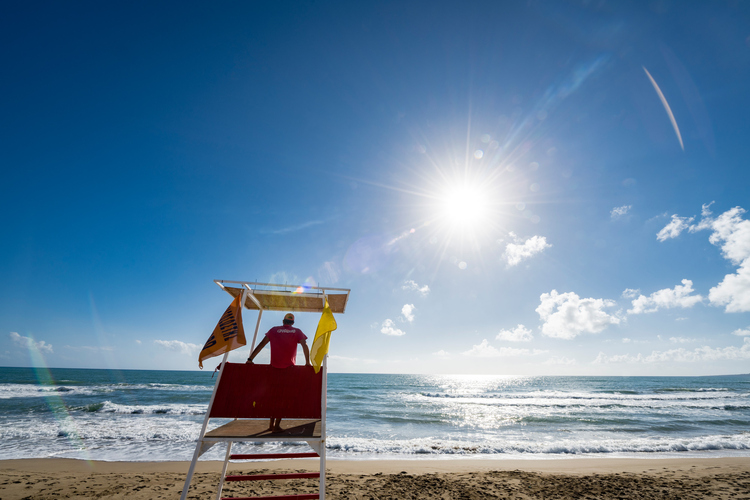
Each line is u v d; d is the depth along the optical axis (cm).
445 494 720
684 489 772
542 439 1641
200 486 740
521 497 709
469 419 2298
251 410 421
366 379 9738
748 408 2897
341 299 566
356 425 2038
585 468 1037
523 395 4434
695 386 6431
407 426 2011
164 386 4562
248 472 905
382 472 943
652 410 2798
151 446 1259
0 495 671
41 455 1106
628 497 717
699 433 1800
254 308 596
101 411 2203
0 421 1723
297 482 781
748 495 734
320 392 439
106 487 729
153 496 671
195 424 1762
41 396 2941
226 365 446
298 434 417
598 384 7525
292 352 473
